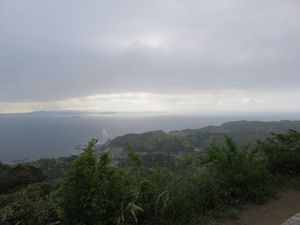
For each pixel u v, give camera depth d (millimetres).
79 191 3945
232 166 6172
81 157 4133
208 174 5727
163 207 4527
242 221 4953
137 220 4332
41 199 4305
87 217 3932
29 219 3924
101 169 4242
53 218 4059
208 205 5316
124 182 4426
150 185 4781
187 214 4754
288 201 6023
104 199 4035
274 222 4949
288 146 7934
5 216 3852
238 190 5836
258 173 6445
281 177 7387
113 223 4059
